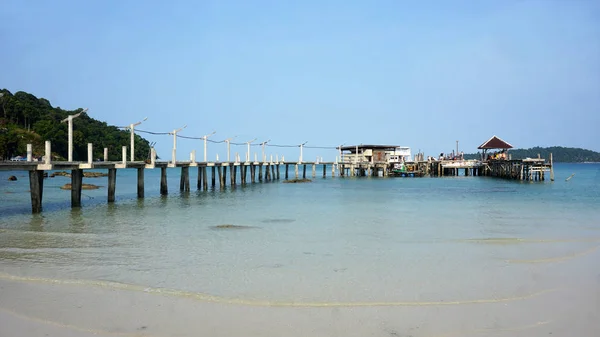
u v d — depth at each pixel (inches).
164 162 1571.1
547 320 426.0
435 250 713.6
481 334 395.5
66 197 1595.7
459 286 524.4
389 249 719.1
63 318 427.8
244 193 1857.8
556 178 3366.1
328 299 477.7
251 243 764.6
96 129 5167.3
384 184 2514.8
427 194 1818.4
